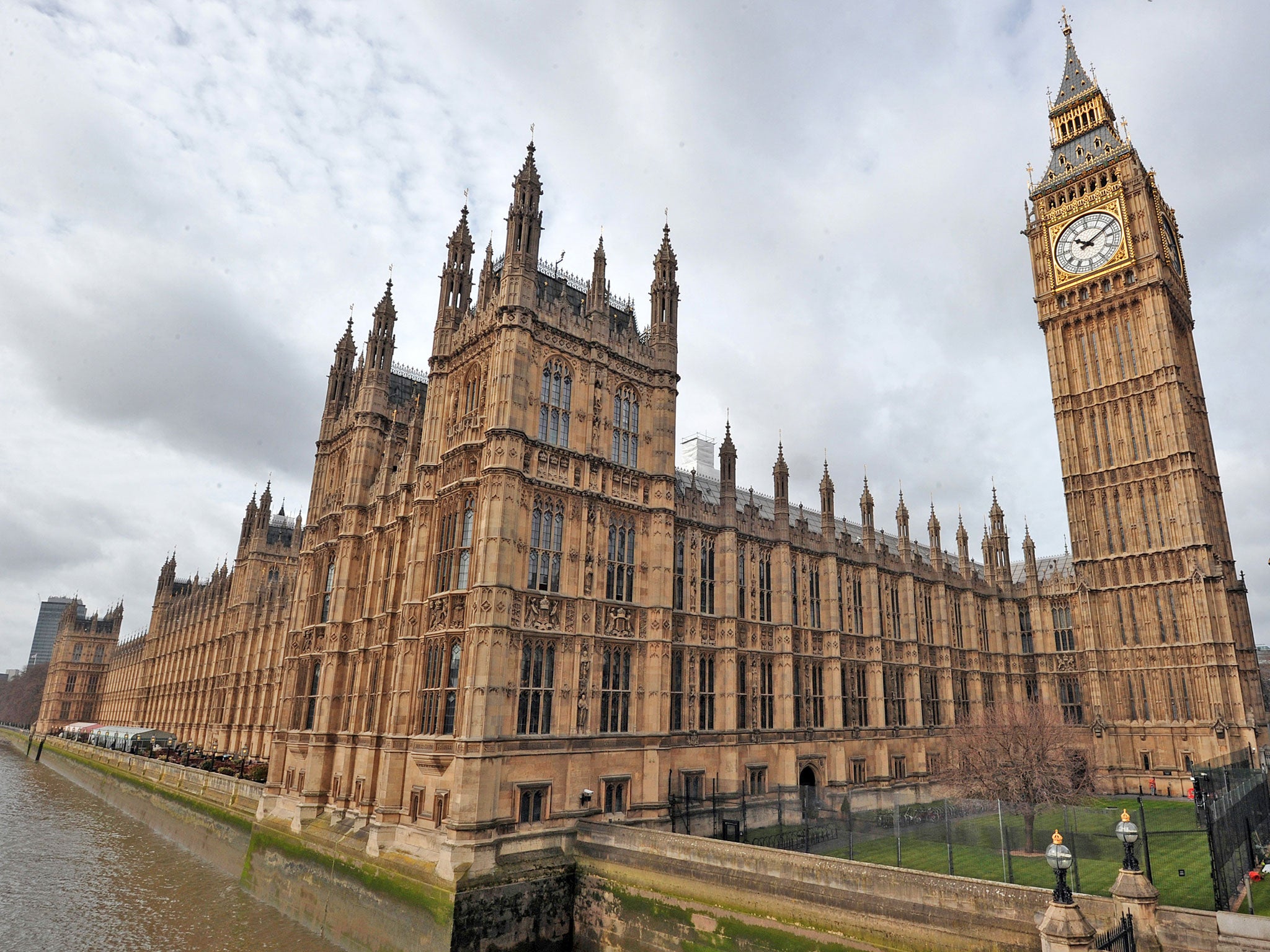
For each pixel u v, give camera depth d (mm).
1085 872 34125
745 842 40281
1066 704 73875
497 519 36000
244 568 100625
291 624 55719
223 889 48188
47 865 54656
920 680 61938
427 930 31375
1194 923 20953
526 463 38344
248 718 88625
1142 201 77625
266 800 50562
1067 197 84375
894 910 25109
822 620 54688
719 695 45938
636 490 43406
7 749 172875
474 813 32219
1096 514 76375
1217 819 26562
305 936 38750
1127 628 72312
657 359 46125
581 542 39688
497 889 31859
